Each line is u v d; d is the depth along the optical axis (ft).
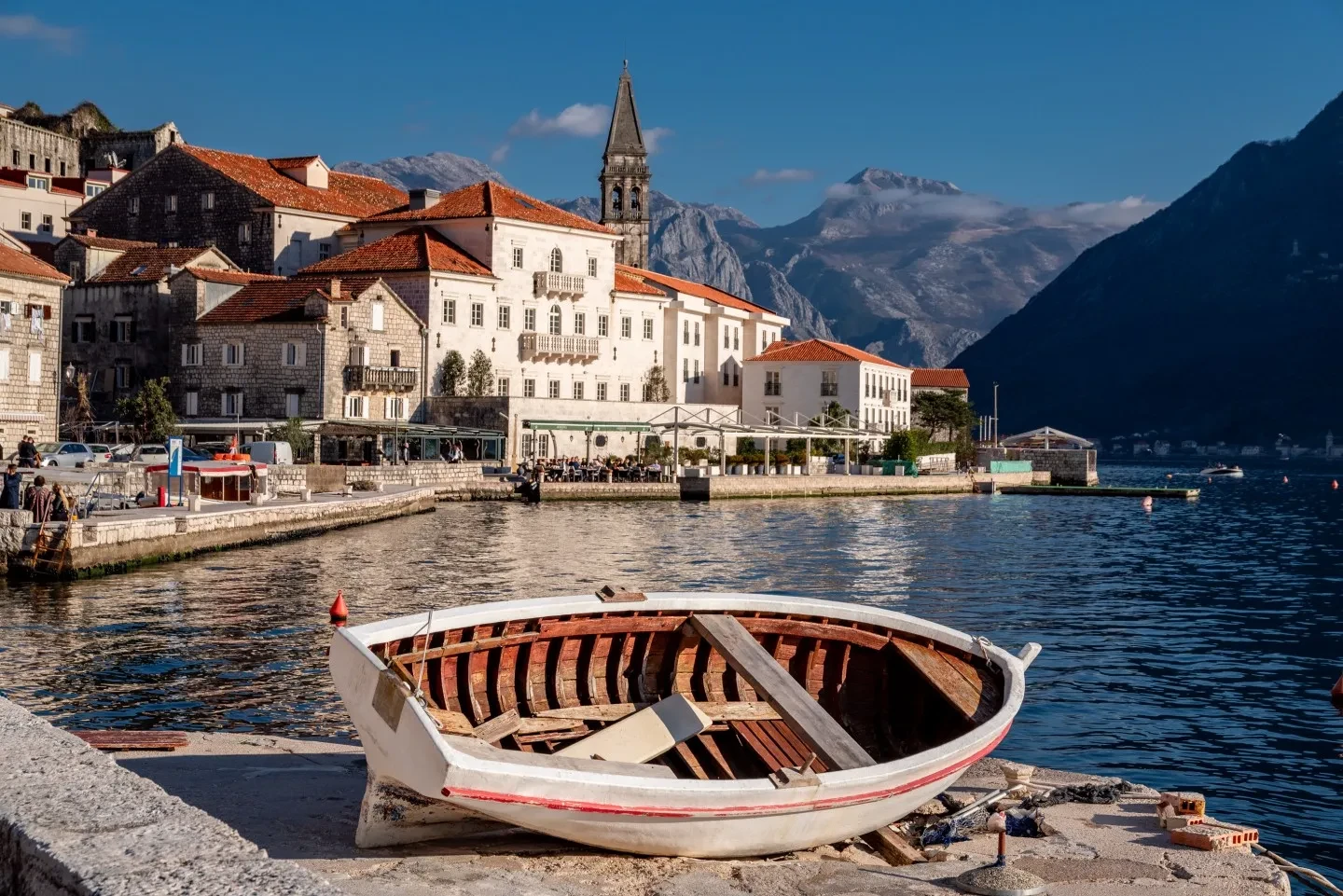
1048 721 88.28
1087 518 319.68
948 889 43.37
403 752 40.70
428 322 345.10
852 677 59.72
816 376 453.99
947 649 59.00
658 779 41.22
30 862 18.79
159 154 385.29
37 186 396.16
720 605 57.62
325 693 85.76
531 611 52.85
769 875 44.21
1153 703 94.68
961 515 314.96
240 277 338.75
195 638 107.14
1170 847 49.93
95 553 147.02
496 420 334.44
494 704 52.26
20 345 250.37
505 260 368.89
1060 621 137.39
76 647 102.53
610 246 398.01
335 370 315.17
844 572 175.32
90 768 22.82
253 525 187.01
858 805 44.62
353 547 188.65
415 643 48.55
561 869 43.45
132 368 330.95
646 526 242.37
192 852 18.39
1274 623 139.44
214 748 62.23
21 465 206.18
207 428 294.66
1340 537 274.57
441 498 296.51
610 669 56.13
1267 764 78.43
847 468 392.68
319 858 43.16
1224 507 401.90
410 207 395.34
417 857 43.50
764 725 55.21
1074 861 47.73
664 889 41.83
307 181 402.72
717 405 402.52
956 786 60.08
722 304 460.96
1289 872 51.60
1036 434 561.84
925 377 564.30
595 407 353.31
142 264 340.59
